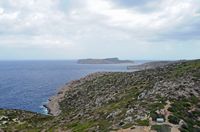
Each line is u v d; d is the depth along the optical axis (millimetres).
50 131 78562
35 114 124625
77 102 140375
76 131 66062
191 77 95625
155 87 84188
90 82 172625
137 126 50438
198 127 55312
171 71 120562
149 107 61156
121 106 73875
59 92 191750
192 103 69062
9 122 106500
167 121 53094
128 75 147875
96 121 69250
